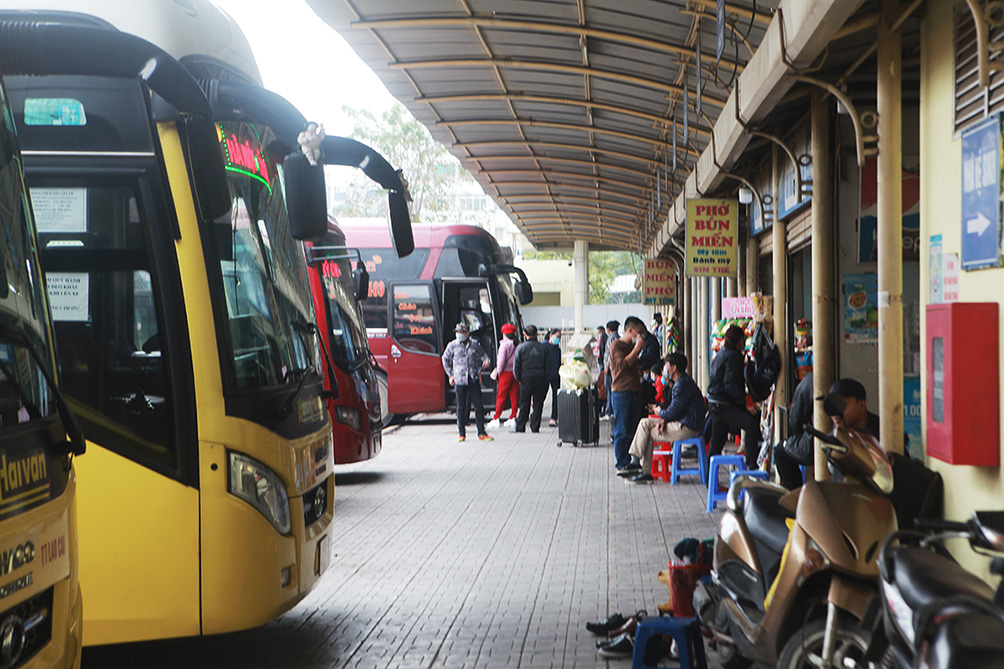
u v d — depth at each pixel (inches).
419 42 511.5
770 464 517.7
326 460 257.3
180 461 210.2
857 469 194.5
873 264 411.5
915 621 121.3
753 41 429.4
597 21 450.0
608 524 409.1
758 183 578.9
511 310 949.2
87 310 212.2
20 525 123.0
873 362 412.2
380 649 246.7
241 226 231.5
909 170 373.7
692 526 402.6
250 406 216.8
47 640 131.3
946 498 267.0
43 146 213.9
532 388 815.1
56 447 137.3
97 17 215.5
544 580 315.6
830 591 179.3
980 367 241.3
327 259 543.5
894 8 294.0
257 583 213.5
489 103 633.6
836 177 411.5
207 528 209.9
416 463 617.9
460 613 278.5
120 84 215.3
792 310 531.2
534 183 919.0
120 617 207.6
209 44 234.7
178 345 211.6
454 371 750.5
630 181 872.3
